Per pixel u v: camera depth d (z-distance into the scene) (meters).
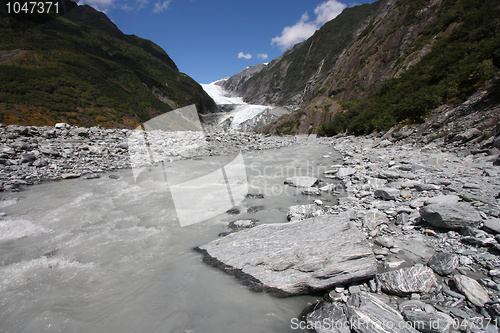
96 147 12.39
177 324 2.58
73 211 5.93
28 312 2.75
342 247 3.58
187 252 4.16
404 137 15.70
